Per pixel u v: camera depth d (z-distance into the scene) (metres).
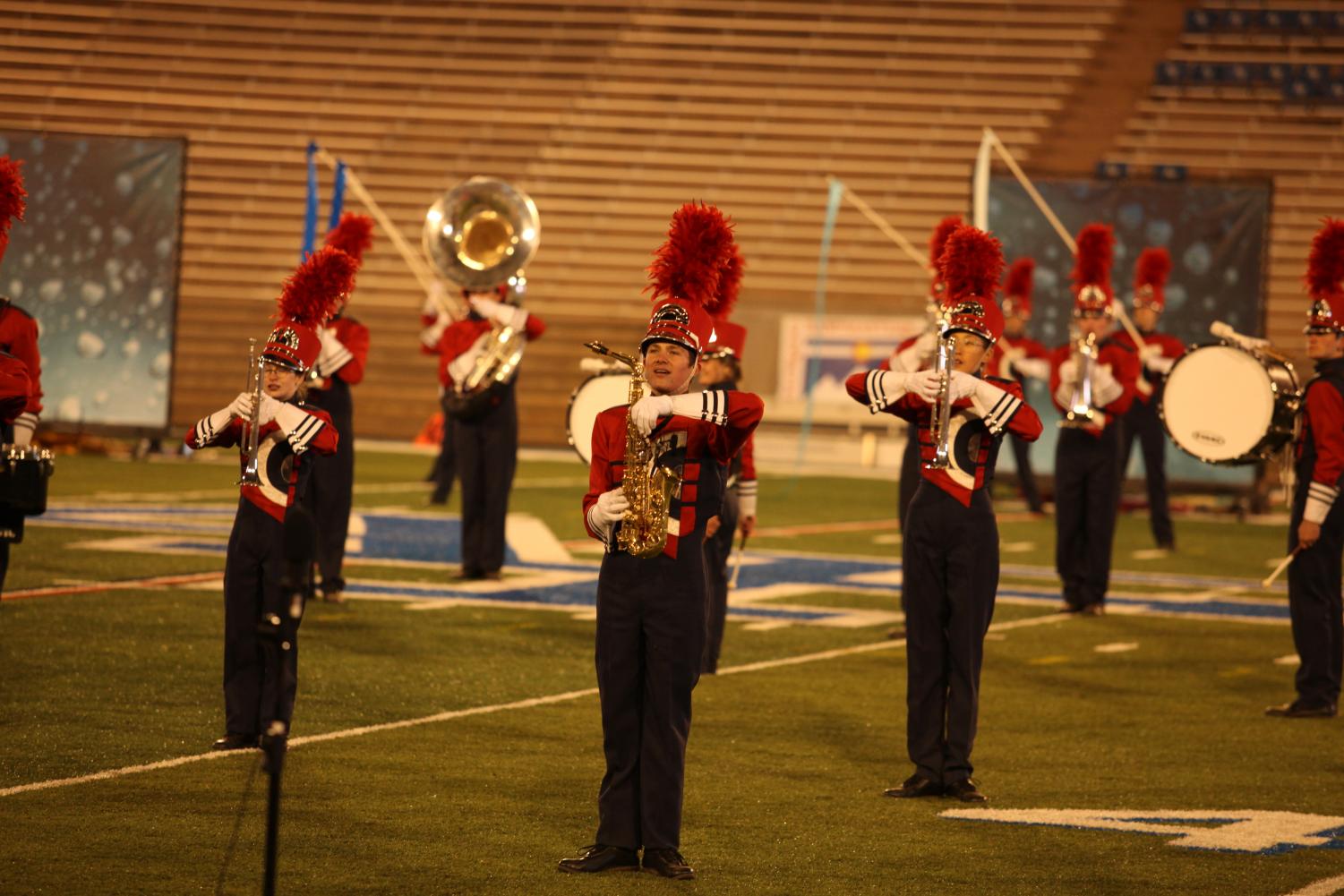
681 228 8.94
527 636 15.99
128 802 9.64
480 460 19.61
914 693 10.75
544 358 41.75
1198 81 42.91
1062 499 19.17
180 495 27.66
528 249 19.59
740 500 14.62
